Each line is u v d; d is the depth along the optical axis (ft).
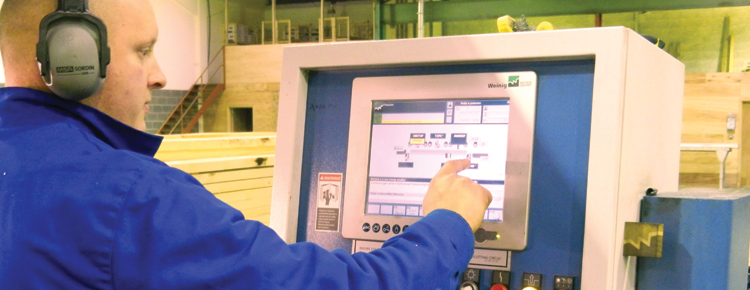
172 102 31.76
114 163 2.13
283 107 3.74
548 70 3.19
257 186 7.04
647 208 3.22
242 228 2.14
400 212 3.44
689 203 3.06
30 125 2.27
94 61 2.24
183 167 6.00
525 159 3.16
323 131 3.75
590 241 2.92
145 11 2.53
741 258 3.27
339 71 3.74
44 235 2.02
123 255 1.97
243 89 32.86
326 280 2.18
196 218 2.06
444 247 2.49
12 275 2.01
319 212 3.69
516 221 3.13
